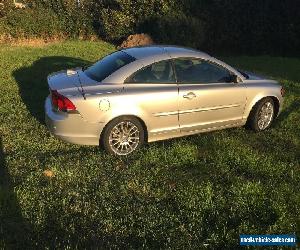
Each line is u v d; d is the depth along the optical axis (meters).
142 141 6.82
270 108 8.00
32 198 5.23
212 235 4.69
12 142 6.83
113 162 6.33
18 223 4.80
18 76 11.07
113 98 6.36
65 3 18.64
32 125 7.62
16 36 17.50
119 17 17.62
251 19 17.91
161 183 5.80
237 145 7.12
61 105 6.28
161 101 6.67
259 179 6.00
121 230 4.78
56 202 5.20
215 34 18.12
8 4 18.44
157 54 6.85
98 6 18.64
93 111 6.29
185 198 5.41
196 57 7.06
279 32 17.73
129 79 6.57
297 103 9.62
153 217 5.02
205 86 7.08
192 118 7.09
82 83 6.51
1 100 8.97
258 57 17.09
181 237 4.69
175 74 6.85
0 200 5.12
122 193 5.51
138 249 4.49
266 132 7.92
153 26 17.28
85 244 4.55
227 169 6.28
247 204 5.31
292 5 17.55
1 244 4.42
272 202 5.36
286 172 6.25
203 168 6.27
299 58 17.52
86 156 6.49
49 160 6.30
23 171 5.93
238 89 7.40
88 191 5.52
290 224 4.91
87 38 19.06
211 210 5.19
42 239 4.57
